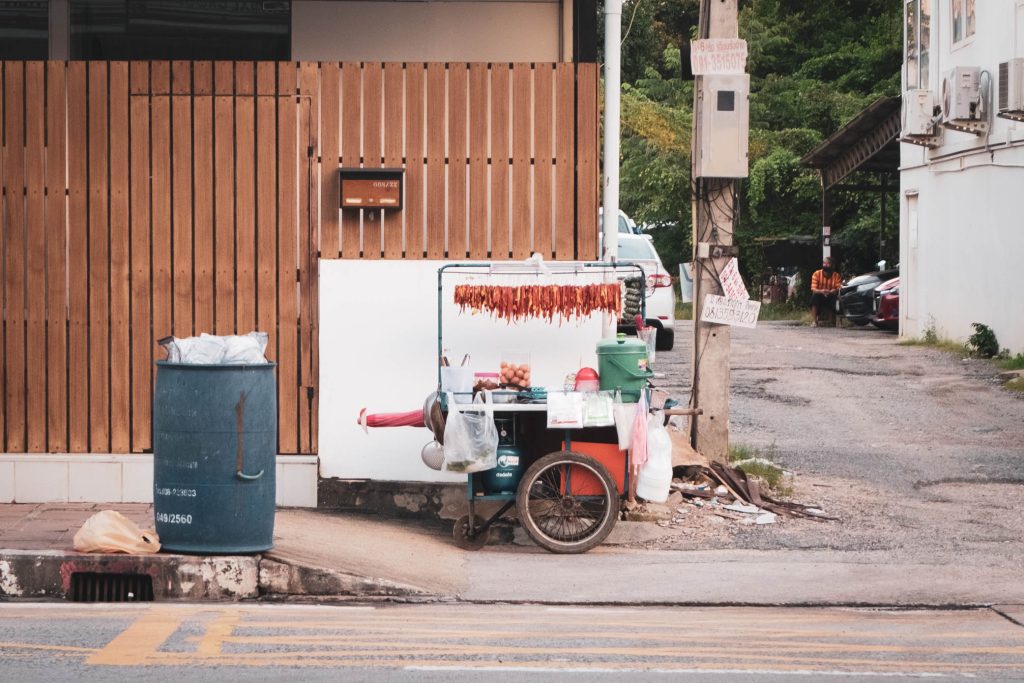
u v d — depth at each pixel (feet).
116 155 39.34
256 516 30.78
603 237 40.93
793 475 45.09
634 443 35.35
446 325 39.37
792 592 31.42
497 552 35.53
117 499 39.19
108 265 39.45
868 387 65.21
